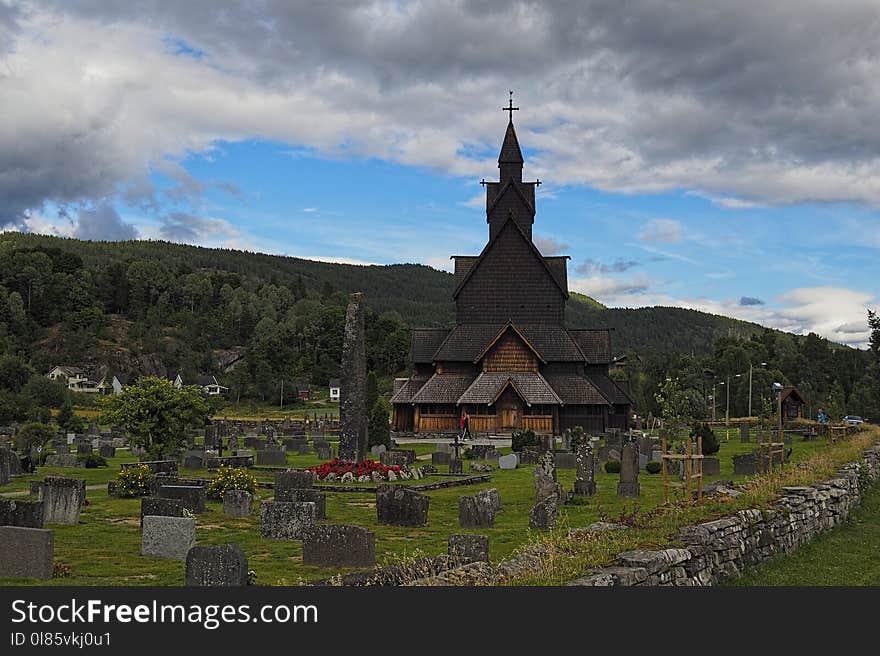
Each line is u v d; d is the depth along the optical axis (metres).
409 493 24.48
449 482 37.25
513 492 34.38
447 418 80.62
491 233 89.75
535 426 78.12
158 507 22.16
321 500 25.39
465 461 50.69
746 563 17.31
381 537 22.67
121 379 193.12
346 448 40.53
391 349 181.38
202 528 23.75
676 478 38.72
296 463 48.53
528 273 87.44
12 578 16.75
